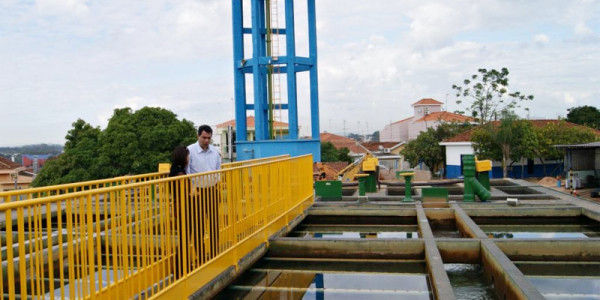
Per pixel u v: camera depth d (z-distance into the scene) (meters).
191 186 5.43
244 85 21.59
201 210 5.68
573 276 7.15
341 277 7.25
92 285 3.86
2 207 3.10
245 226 7.17
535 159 44.28
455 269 7.74
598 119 64.25
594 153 24.97
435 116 74.81
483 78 49.88
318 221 11.97
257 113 20.58
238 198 6.94
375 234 10.95
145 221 5.09
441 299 4.86
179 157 5.98
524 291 4.84
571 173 24.48
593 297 6.25
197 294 5.32
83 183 5.63
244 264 6.88
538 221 11.16
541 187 15.65
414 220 11.54
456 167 46.22
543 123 48.25
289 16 20.38
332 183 13.70
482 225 11.24
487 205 11.63
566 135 40.34
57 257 6.93
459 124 55.09
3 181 48.44
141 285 4.61
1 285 3.18
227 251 6.32
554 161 44.75
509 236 10.23
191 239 5.45
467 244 7.63
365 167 15.33
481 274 7.41
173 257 5.02
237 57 21.25
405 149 57.19
